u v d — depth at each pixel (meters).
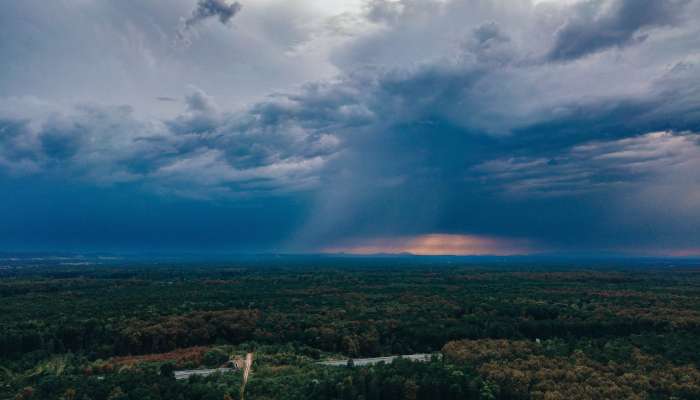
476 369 108.12
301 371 112.56
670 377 100.88
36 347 133.88
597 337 147.75
